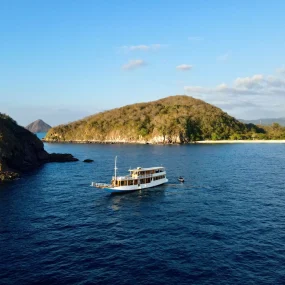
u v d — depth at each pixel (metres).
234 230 43.97
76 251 37.47
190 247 38.16
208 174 97.25
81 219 50.81
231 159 141.50
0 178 88.38
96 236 42.59
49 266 33.44
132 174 76.81
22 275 31.45
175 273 31.58
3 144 103.81
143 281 30.05
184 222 48.31
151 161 137.88
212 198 64.62
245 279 30.28
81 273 31.80
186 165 121.00
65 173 104.94
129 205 60.19
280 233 42.62
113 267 33.09
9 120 137.88
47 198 66.06
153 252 36.88
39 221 49.50
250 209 55.12
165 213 53.94
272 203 59.31
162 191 73.06
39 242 40.38
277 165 117.75
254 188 74.19
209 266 33.03
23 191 73.69
